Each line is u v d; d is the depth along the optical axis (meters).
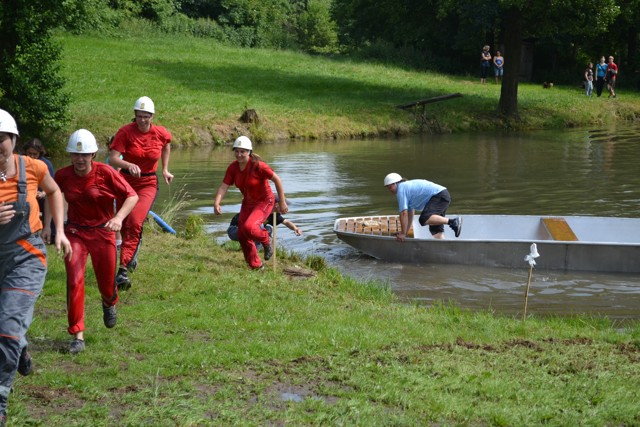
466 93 37.12
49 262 9.31
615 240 13.27
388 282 10.74
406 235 12.27
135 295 8.36
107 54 39.66
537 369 6.54
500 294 10.43
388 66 45.91
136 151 9.03
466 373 6.30
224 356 6.37
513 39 32.88
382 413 5.42
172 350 6.50
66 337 6.78
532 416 5.50
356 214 15.38
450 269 11.62
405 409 5.54
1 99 20.34
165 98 29.58
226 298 8.42
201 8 58.06
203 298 8.36
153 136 9.14
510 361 6.72
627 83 48.34
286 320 7.66
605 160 23.22
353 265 11.80
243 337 6.99
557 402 5.79
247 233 9.98
